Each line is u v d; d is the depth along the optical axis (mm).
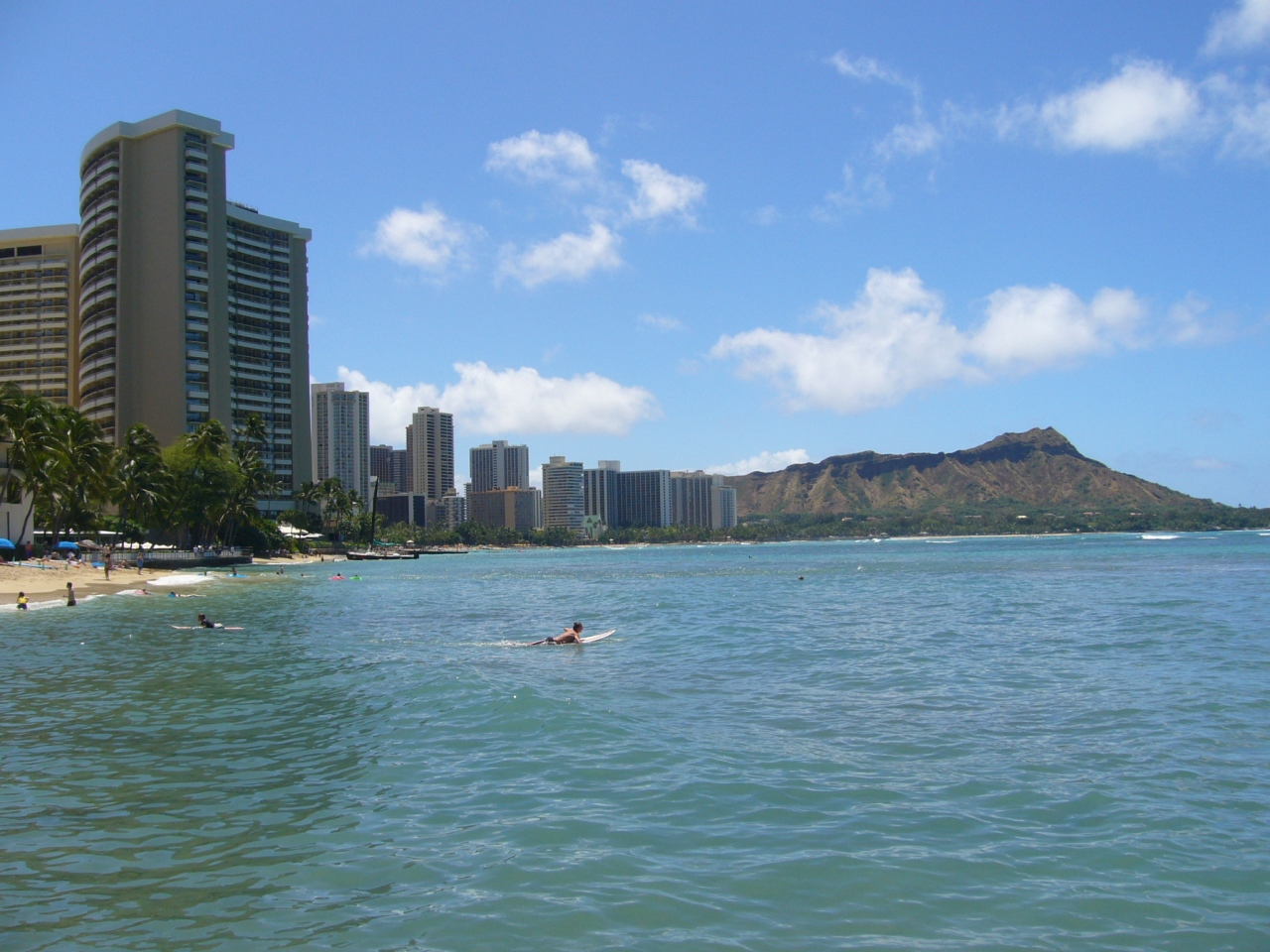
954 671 26531
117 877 11047
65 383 178250
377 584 87688
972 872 10922
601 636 37594
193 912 10008
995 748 16922
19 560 89250
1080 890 10375
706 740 17812
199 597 66375
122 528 118688
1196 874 10758
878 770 15461
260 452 178875
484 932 9438
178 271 159750
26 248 181250
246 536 152500
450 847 11969
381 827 12797
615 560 182875
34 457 84562
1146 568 97750
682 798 13922
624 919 9711
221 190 166250
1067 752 16516
